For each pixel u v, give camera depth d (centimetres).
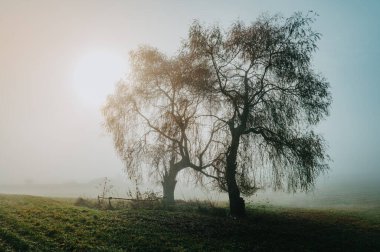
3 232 1789
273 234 2278
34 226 1973
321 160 2708
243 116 2833
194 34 2977
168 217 2539
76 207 2717
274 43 2741
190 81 3002
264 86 2823
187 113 3203
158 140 3341
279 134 2725
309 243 2125
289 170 2745
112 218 2338
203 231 2205
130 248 1764
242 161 2869
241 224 2495
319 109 2717
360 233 2477
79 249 1681
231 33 2936
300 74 2709
